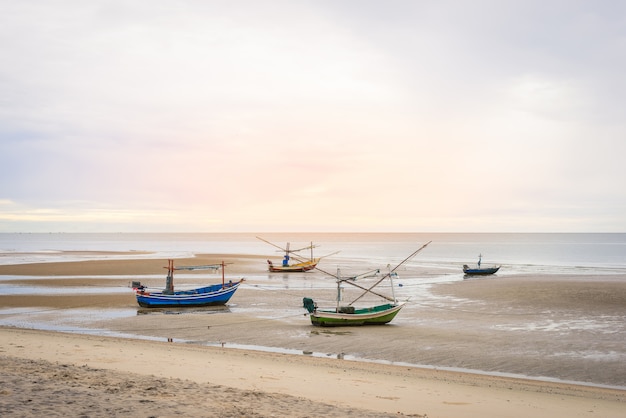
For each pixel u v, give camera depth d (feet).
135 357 66.33
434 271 262.47
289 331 100.78
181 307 134.72
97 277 215.51
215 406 36.96
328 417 36.24
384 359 78.74
